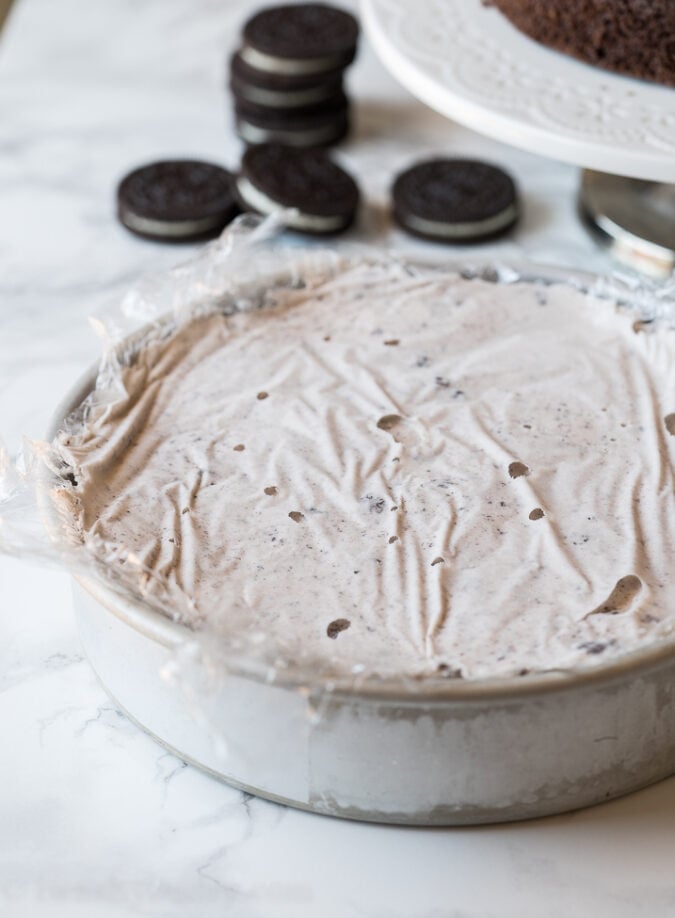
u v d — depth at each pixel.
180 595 0.45
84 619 0.46
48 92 0.71
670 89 0.56
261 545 0.47
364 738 0.43
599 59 0.57
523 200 0.66
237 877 0.44
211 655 0.42
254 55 0.67
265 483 0.48
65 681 0.48
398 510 0.48
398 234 0.64
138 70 0.73
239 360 0.52
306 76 0.67
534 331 0.53
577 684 0.42
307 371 0.52
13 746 0.46
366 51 0.76
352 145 0.69
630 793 0.46
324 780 0.44
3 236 0.64
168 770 0.46
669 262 0.61
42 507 0.46
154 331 0.53
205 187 0.64
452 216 0.62
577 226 0.64
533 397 0.51
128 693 0.46
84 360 0.58
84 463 0.48
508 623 0.45
